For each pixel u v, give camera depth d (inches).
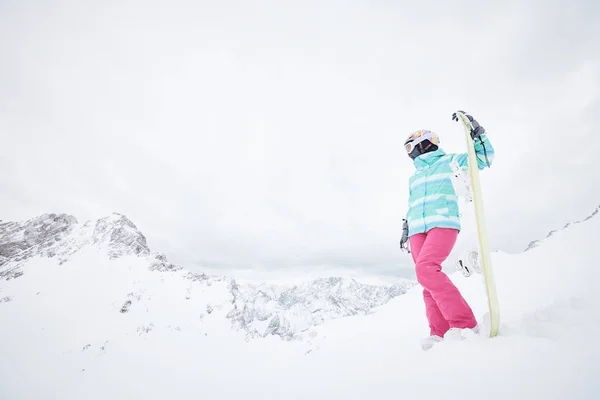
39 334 3198.8
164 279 4340.6
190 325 3543.3
